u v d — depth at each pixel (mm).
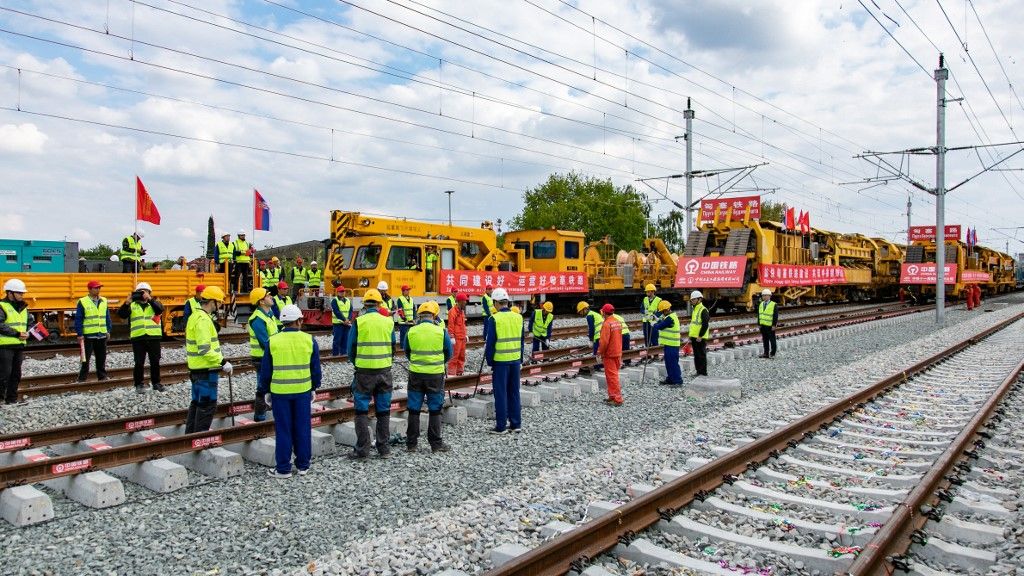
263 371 7152
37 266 19031
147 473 6719
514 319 9141
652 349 15883
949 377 13414
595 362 13695
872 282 46594
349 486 6781
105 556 5086
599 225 61844
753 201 30234
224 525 5723
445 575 4551
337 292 15602
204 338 8008
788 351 18016
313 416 8625
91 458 6559
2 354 10102
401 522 5797
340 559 4984
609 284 30703
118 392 10898
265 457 7598
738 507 5770
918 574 4523
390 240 20469
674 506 5676
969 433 7781
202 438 7418
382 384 7934
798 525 5375
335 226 21234
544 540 5270
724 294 29953
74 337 16828
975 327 25828
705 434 8695
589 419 9844
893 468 7094
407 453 8086
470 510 5910
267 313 9625
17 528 5609
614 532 5098
